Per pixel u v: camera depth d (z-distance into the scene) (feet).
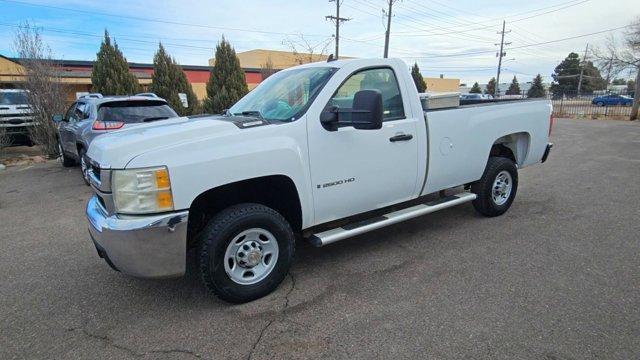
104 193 9.89
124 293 12.03
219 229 10.36
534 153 18.63
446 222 17.40
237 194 11.96
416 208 14.61
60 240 16.93
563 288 11.53
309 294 11.59
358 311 10.66
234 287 10.81
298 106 11.96
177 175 9.59
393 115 13.39
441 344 9.21
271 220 11.12
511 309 10.52
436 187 14.96
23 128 44.55
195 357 9.06
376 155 12.78
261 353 9.10
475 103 17.57
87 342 9.74
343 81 12.29
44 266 14.24
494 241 15.15
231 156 10.21
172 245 9.80
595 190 22.47
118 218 9.70
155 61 59.62
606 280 11.94
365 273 12.82
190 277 12.88
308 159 11.46
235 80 61.77
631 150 37.60
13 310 11.30
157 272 9.94
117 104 26.45
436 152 14.42
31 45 41.47
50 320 10.75
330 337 9.59
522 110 17.62
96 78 54.65
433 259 13.71
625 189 22.56
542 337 9.34
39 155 43.52
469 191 17.62
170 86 59.57
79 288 12.46
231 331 9.95
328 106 11.87
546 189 22.90
